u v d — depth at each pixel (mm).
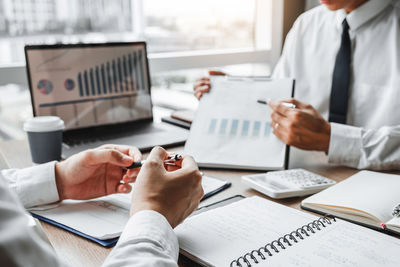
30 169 734
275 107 966
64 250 559
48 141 931
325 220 606
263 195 770
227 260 496
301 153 1080
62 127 957
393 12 1316
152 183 519
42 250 284
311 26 1580
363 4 1319
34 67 1127
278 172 864
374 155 941
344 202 666
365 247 521
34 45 1124
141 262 398
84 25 1761
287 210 655
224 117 1045
